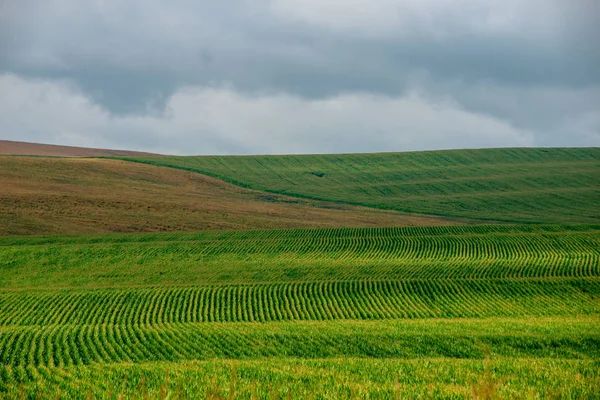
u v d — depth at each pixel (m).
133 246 93.56
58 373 32.62
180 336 48.75
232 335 48.59
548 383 28.38
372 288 71.56
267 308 63.41
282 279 76.94
